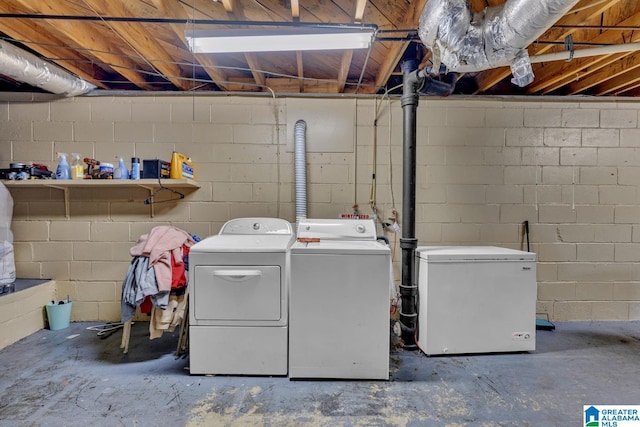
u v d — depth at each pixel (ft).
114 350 8.05
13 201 9.78
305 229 8.13
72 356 7.72
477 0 6.79
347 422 5.48
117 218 9.96
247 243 7.20
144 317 10.08
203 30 6.35
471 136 10.27
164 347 8.25
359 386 6.54
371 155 10.25
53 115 9.84
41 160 9.85
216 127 10.09
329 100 10.18
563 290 10.27
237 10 6.61
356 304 6.72
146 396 6.15
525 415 5.67
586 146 10.27
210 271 6.77
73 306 9.91
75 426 5.32
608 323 10.06
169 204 10.05
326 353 6.74
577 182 10.27
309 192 10.21
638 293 10.27
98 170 9.07
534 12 5.37
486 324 7.87
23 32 7.43
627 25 6.85
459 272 7.82
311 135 10.18
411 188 8.35
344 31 6.40
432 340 7.80
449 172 10.27
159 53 8.35
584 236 10.29
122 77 10.27
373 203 10.26
